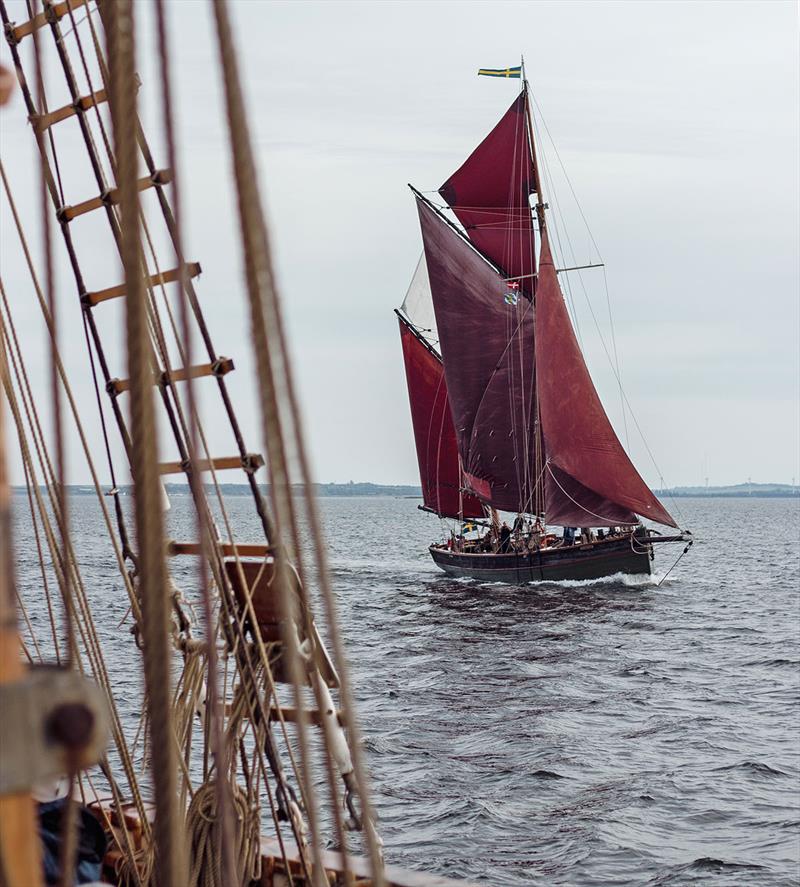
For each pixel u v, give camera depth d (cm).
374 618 4722
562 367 5081
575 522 5216
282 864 495
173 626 463
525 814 1753
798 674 3259
